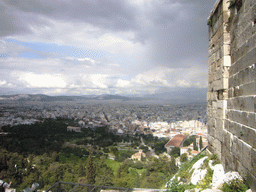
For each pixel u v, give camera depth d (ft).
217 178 23.80
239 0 21.30
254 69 16.29
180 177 30.78
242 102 19.17
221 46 26.37
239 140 19.39
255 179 15.40
